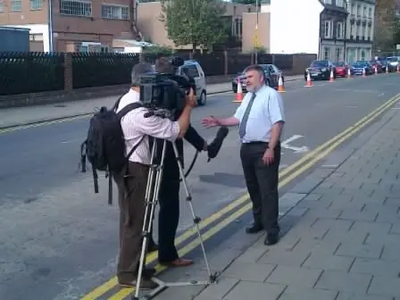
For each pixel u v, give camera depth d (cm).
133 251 454
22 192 792
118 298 445
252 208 648
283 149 1138
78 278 495
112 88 2588
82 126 1555
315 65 4153
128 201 445
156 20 6103
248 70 549
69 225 641
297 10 6106
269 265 489
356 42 7031
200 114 1794
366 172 871
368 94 2653
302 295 425
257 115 541
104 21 4916
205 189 811
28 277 497
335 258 501
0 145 1216
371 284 442
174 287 451
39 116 1773
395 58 6262
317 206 676
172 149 477
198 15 5278
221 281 459
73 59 2383
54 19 4444
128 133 433
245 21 6494
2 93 2036
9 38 2823
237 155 1078
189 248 554
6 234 611
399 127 1424
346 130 1416
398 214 635
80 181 857
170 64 486
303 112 1834
